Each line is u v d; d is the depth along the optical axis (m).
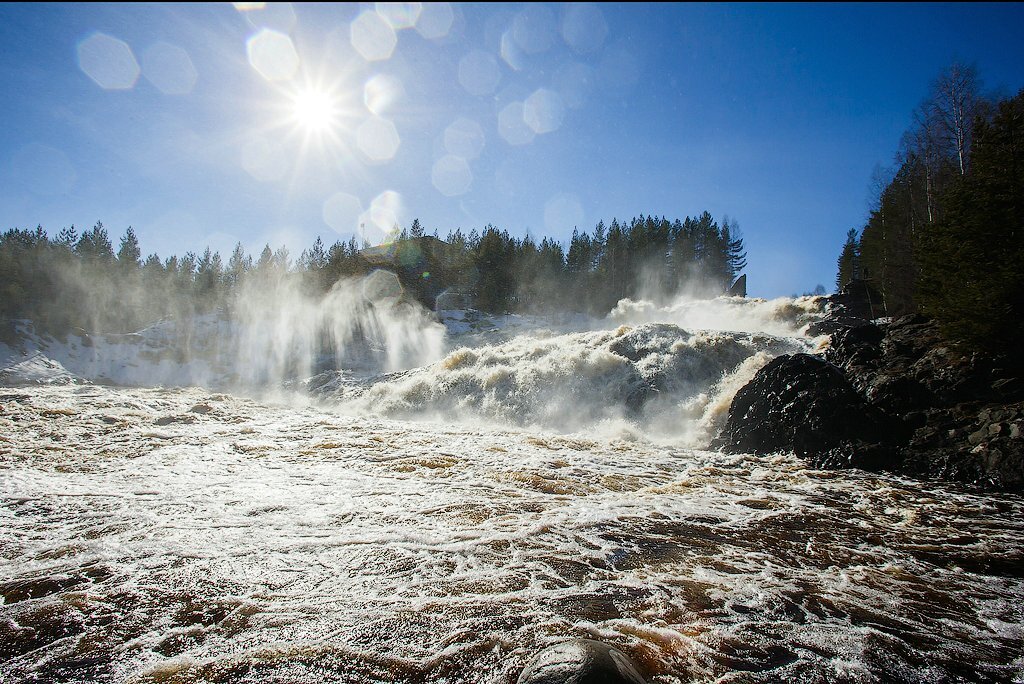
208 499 6.29
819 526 6.25
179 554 4.59
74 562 4.41
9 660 3.06
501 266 49.06
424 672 2.94
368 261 49.84
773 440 11.16
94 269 48.56
